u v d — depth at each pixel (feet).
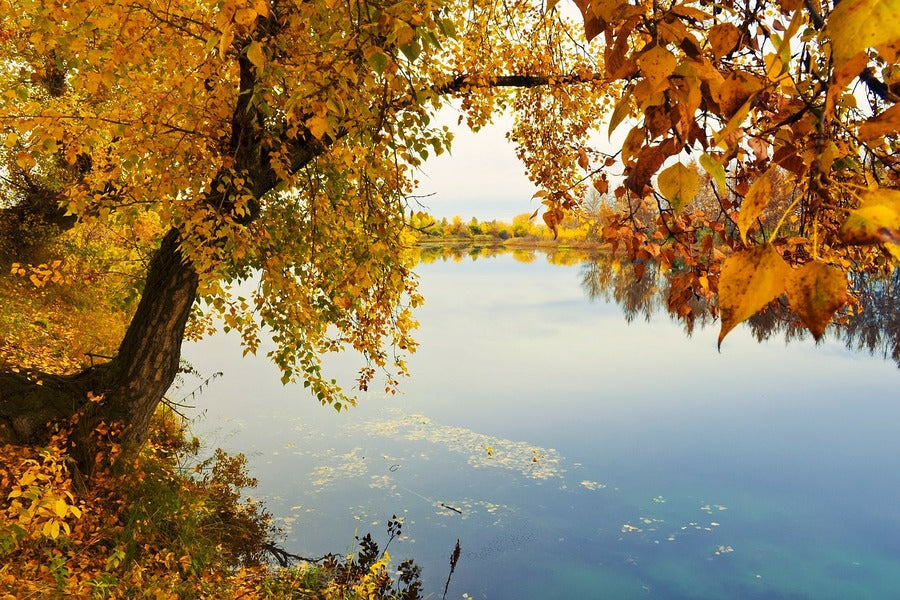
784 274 1.00
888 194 0.92
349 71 7.89
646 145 1.55
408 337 15.40
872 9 0.89
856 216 0.89
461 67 17.04
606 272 154.40
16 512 7.73
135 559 13.87
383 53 6.84
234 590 15.35
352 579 19.49
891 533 24.52
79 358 25.80
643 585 20.81
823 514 26.08
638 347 64.18
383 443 34.12
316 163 15.81
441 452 33.06
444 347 64.18
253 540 21.44
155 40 11.39
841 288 0.95
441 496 27.40
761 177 1.15
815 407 42.09
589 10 1.60
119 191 13.39
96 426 15.79
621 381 49.75
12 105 11.73
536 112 17.99
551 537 24.04
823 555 22.85
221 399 41.09
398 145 10.29
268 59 9.41
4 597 7.79
